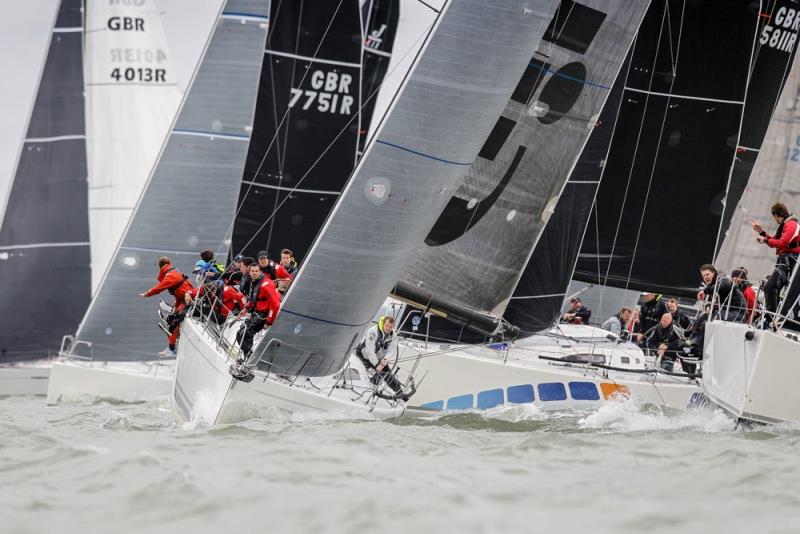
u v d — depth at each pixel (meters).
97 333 68.00
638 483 30.69
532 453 35.91
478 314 58.09
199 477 30.78
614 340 62.94
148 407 57.28
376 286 47.75
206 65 70.69
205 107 70.56
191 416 45.72
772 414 43.53
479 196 58.12
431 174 47.44
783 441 39.00
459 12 47.03
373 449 36.34
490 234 58.41
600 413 51.72
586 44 58.97
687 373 59.12
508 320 62.31
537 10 47.84
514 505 28.19
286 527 26.36
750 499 28.81
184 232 70.06
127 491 29.42
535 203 59.03
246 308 46.94
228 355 45.75
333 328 47.25
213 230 70.62
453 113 47.25
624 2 59.03
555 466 33.50
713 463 33.69
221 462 33.25
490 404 55.22
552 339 63.22
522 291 62.41
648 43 70.81
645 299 67.38
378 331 49.50
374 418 46.19
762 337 42.88
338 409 45.28
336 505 27.88
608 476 31.78
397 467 32.75
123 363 67.75
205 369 45.75
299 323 46.72
